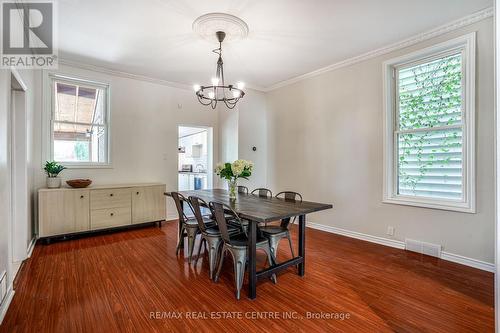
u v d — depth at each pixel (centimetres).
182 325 187
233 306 213
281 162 536
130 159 472
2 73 204
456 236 298
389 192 358
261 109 568
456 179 304
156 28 304
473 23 282
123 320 192
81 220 387
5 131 208
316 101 460
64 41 337
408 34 322
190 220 331
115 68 439
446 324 189
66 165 412
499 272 114
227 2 255
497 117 114
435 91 323
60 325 185
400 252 335
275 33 318
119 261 304
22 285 242
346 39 335
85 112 438
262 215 224
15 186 298
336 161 427
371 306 214
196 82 515
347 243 375
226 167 316
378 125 370
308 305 215
